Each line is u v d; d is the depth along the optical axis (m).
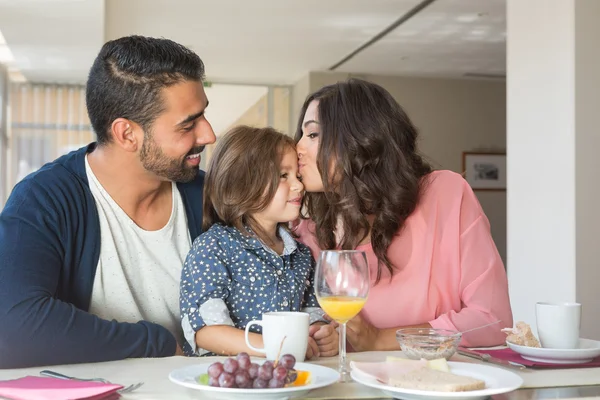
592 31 3.83
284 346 1.26
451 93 9.07
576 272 3.77
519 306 4.21
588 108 3.82
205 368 1.15
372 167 1.85
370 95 1.89
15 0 5.17
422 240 1.86
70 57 7.18
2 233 1.49
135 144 1.66
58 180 1.65
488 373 1.14
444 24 6.41
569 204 3.82
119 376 1.20
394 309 1.84
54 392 1.00
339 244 1.91
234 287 1.67
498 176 9.15
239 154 1.73
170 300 1.80
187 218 1.87
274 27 6.54
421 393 1.00
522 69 4.23
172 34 6.80
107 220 1.72
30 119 8.61
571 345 1.38
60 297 1.64
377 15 6.13
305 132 1.89
